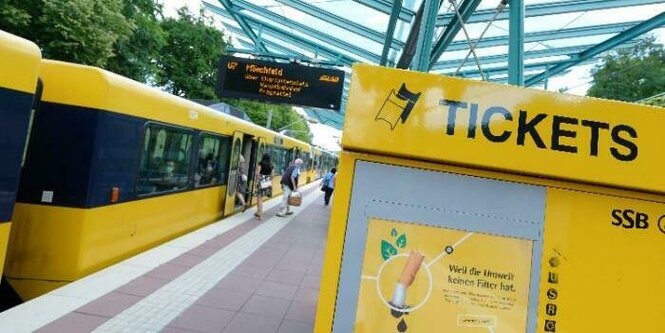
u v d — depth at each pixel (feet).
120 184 19.58
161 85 88.89
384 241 5.78
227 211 37.63
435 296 5.72
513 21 17.16
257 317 15.99
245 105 129.29
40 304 14.33
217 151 34.06
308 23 45.21
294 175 42.57
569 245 5.78
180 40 89.20
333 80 35.76
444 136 5.70
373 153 5.87
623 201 5.84
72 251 17.02
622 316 5.72
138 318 14.42
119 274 18.12
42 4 40.04
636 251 5.80
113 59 61.93
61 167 17.12
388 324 5.69
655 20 30.60
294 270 23.12
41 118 17.12
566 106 5.73
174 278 18.76
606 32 33.94
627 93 35.65
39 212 16.98
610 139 5.72
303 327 15.57
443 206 5.80
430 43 23.24
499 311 5.69
